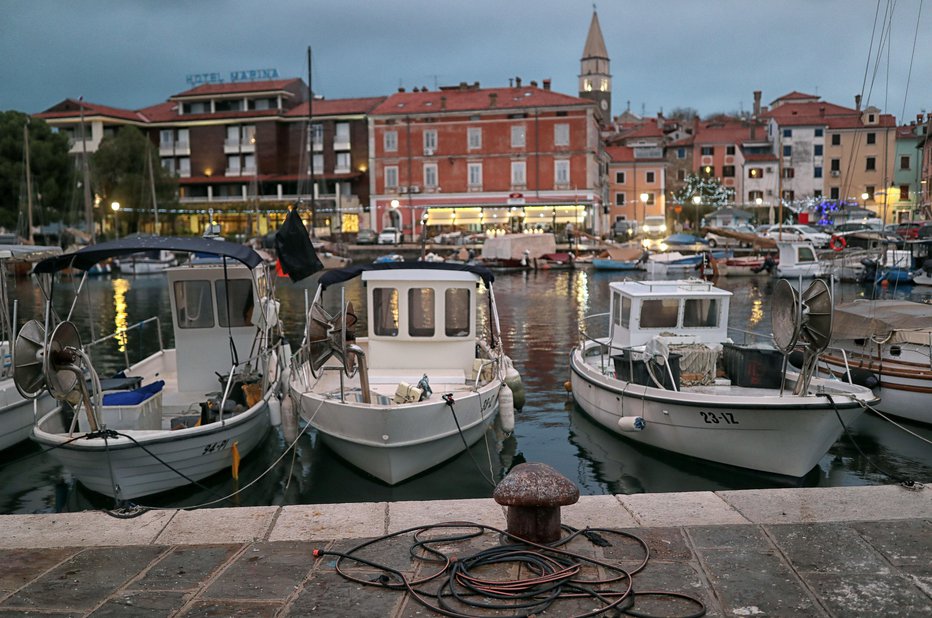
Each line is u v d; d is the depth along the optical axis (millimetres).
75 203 58812
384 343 13227
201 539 5773
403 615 4602
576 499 5367
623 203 85375
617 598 4684
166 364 15094
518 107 67500
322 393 12039
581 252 56750
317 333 10797
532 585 4805
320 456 12258
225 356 13094
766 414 10570
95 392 9883
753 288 40125
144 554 5520
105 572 5234
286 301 35938
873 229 47312
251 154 74125
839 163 82750
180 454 10289
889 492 6348
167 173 66500
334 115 72812
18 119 60219
